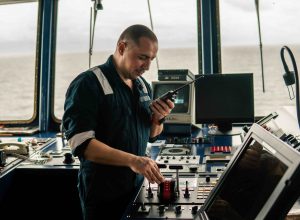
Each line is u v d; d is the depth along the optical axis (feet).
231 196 3.91
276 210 2.86
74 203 9.00
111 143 6.22
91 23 12.00
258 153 3.74
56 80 12.73
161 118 6.84
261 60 11.78
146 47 5.75
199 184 6.42
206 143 9.75
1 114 12.96
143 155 6.75
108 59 6.45
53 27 12.64
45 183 8.71
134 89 6.66
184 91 10.82
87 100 5.89
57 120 12.78
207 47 12.00
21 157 9.23
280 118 10.09
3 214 8.25
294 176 2.79
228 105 10.84
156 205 5.60
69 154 8.87
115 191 6.31
